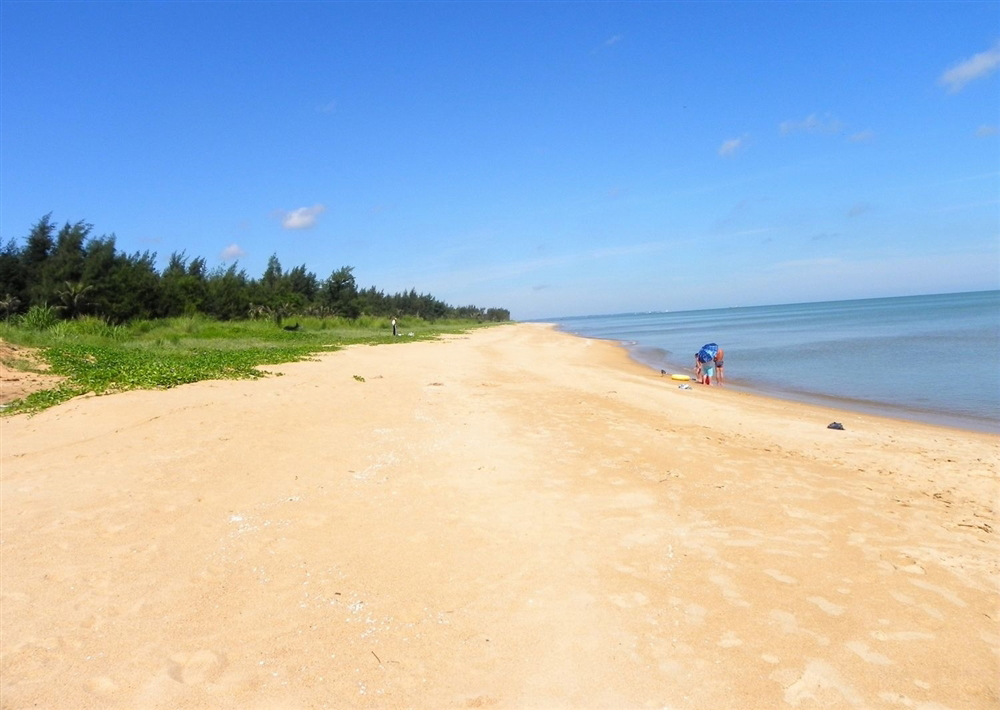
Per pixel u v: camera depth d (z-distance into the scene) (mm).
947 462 8273
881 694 3330
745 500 6480
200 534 5496
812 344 32500
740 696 3316
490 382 15773
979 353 23688
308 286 54281
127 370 14297
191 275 39844
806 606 4230
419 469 7531
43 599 4328
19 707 3197
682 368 23312
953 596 4359
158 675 3482
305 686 3408
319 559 5004
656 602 4293
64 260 29094
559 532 5566
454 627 4012
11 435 9039
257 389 12883
